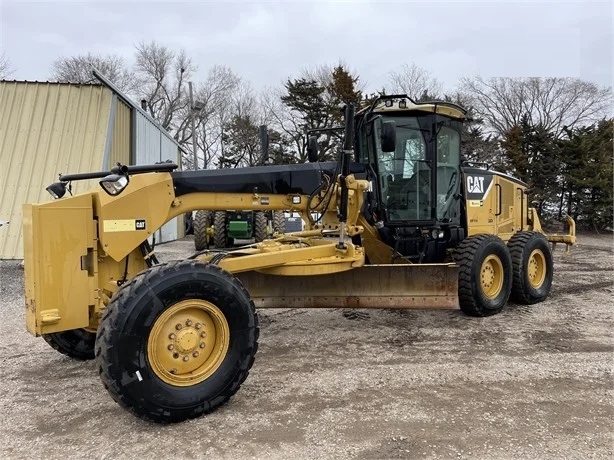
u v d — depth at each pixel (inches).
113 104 434.3
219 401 145.7
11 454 125.4
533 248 292.2
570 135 970.7
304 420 142.4
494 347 208.2
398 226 250.4
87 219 150.2
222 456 124.0
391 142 211.9
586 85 1283.2
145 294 132.7
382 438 132.0
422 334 227.3
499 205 302.5
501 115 1312.7
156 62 1717.5
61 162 403.5
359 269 219.3
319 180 214.4
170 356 138.9
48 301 142.6
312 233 228.2
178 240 775.1
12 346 214.2
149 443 130.3
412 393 161.2
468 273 244.8
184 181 182.5
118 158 461.1
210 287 142.8
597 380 171.9
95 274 152.6
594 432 135.4
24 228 149.9
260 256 181.9
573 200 965.8
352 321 249.8
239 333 149.3
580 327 238.7
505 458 122.6
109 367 128.9
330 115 1148.5
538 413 146.8
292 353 201.8
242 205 197.2
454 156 270.8
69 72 1726.1
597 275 402.0
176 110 1723.7
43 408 152.2
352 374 177.9
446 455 123.8
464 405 152.2
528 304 288.5
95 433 136.0
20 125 415.5
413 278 221.6
